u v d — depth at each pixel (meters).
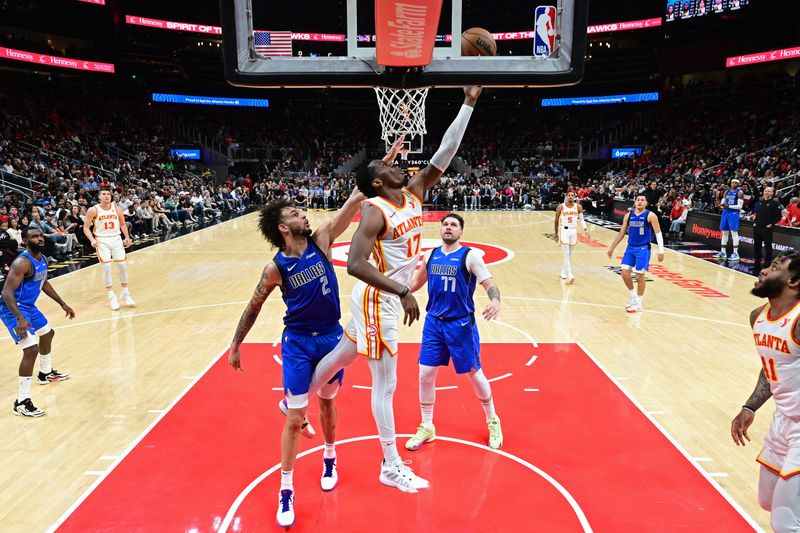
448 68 3.07
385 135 6.18
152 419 5.03
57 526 3.49
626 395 5.50
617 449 4.42
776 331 2.87
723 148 26.44
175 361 6.55
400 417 5.02
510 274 11.59
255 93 36.25
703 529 3.42
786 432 2.89
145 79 33.78
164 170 27.19
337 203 28.62
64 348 7.05
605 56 34.91
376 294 3.39
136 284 10.74
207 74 35.56
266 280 3.53
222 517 3.56
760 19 28.84
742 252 13.75
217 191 26.36
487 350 6.85
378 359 3.50
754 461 4.26
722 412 5.14
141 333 7.66
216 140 33.12
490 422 4.49
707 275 11.35
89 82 31.47
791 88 27.75
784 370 2.86
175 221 20.05
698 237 15.77
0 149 19.84
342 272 11.66
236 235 17.67
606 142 33.94
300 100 37.81
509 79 3.08
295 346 3.61
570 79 3.07
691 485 3.91
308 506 3.66
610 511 3.59
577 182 30.92
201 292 10.09
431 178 3.48
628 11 31.34
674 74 31.73
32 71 29.88
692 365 6.36
